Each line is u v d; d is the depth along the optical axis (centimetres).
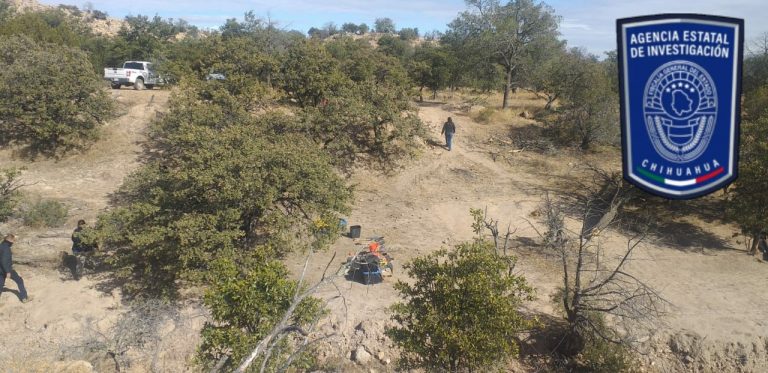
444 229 1695
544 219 1767
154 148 2084
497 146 2492
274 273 787
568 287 1185
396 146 2277
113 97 2372
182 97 1942
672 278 1408
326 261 1423
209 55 2281
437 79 3347
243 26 3416
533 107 3284
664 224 1748
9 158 1983
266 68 2328
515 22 2978
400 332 886
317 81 2269
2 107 1894
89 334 1025
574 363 1134
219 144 1390
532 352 1166
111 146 2081
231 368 714
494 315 827
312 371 1025
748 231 1512
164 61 2959
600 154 2433
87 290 1234
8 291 1220
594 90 2502
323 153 1697
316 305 798
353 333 1137
